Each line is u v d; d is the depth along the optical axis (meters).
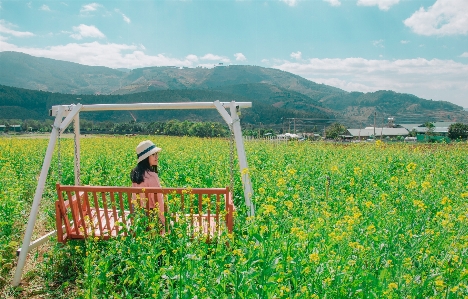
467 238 4.63
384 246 4.91
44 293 5.77
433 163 13.27
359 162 12.53
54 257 6.29
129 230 5.85
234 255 5.00
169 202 6.12
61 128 6.73
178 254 5.35
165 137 32.66
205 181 10.09
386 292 3.80
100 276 5.18
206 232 6.17
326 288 4.04
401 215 5.94
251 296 4.13
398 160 13.45
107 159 14.80
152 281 4.79
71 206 6.32
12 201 8.14
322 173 10.64
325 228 5.20
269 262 4.38
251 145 20.69
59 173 7.01
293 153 15.09
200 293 4.30
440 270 4.35
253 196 6.22
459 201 6.96
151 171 6.67
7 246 6.47
